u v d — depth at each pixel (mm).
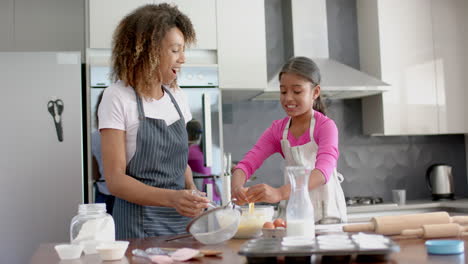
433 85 3639
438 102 3641
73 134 2840
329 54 3783
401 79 3582
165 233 1636
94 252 1312
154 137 1682
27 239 2779
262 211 1512
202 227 1375
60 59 2854
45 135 2824
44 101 2832
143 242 1451
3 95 2807
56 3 3430
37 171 2807
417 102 3604
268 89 3229
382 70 3555
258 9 3250
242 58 3203
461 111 3684
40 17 3412
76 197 2822
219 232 1360
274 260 1007
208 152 2953
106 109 1635
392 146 3889
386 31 3584
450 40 3693
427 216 1337
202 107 3014
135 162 1677
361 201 3529
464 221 1363
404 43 3607
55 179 2816
